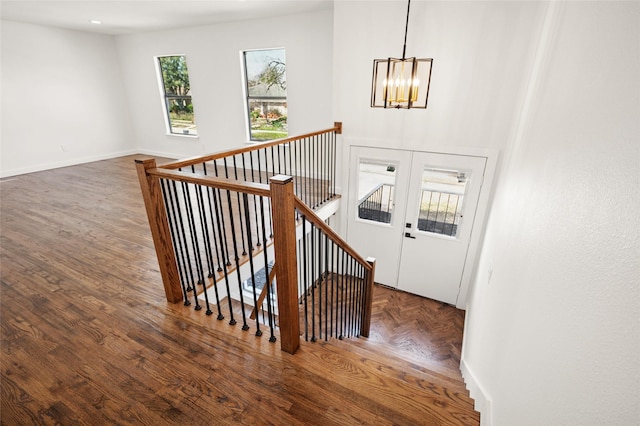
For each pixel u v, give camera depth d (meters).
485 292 2.46
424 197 3.91
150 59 6.30
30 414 1.36
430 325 3.73
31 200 4.20
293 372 1.59
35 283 2.31
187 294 2.23
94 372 1.56
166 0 3.91
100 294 2.19
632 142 0.72
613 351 0.67
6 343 1.74
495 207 2.96
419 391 1.51
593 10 1.19
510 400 1.27
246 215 1.58
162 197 1.85
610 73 0.94
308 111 5.12
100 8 4.27
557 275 1.04
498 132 3.29
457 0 3.04
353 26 3.59
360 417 1.38
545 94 1.78
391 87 2.51
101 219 3.55
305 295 1.83
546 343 1.02
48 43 5.59
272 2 4.05
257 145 2.67
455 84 3.31
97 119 6.52
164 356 1.67
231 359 1.66
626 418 0.59
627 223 0.68
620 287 0.67
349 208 4.45
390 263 4.45
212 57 5.63
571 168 1.10
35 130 5.67
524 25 2.87
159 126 6.85
